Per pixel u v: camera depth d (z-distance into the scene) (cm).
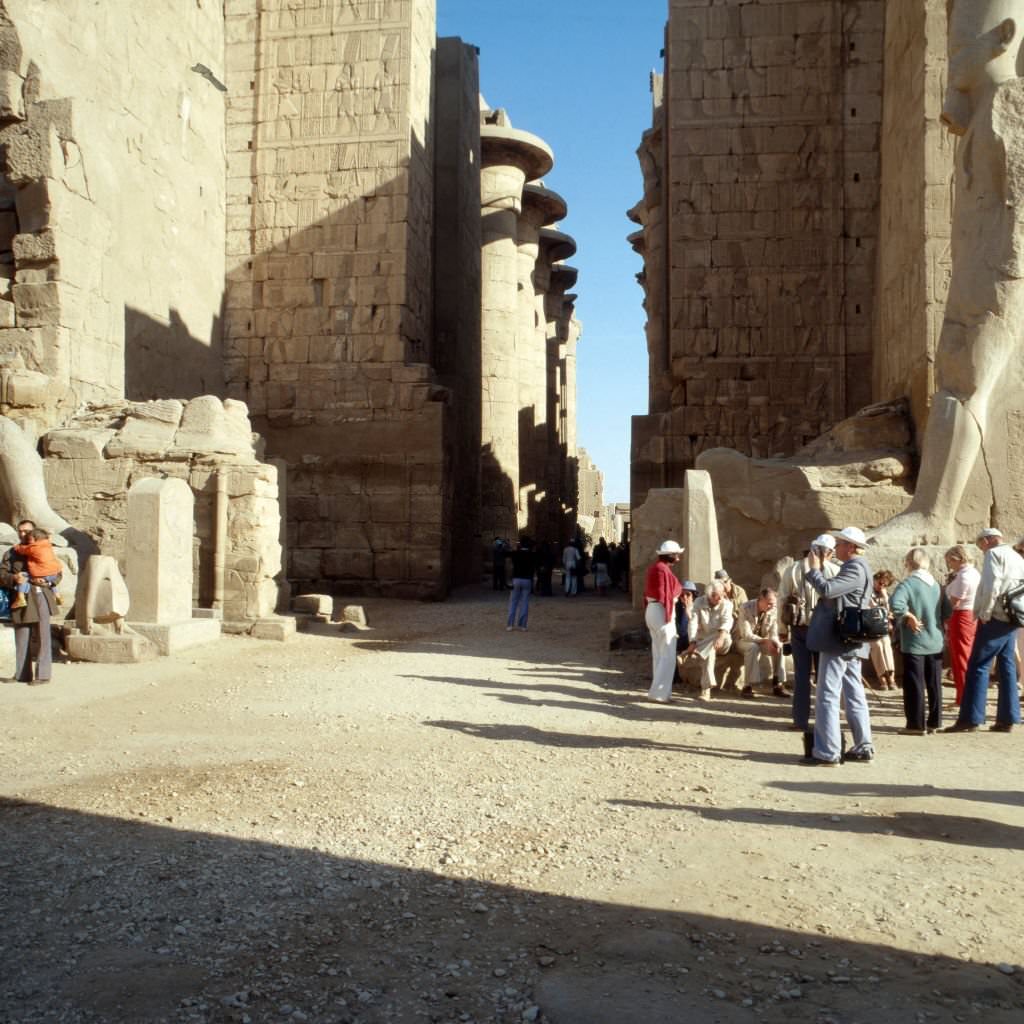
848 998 348
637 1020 333
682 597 972
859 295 1931
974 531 1124
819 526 1323
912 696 777
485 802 579
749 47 1972
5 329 1562
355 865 476
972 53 1126
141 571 1211
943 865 475
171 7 1977
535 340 3716
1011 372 1126
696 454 1955
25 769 655
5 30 1552
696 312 1969
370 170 2167
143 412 1510
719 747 733
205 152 2117
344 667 1114
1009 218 1116
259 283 2200
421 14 2280
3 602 980
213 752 704
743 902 432
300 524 2134
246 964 373
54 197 1562
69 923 407
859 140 1939
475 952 385
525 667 1121
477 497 2780
